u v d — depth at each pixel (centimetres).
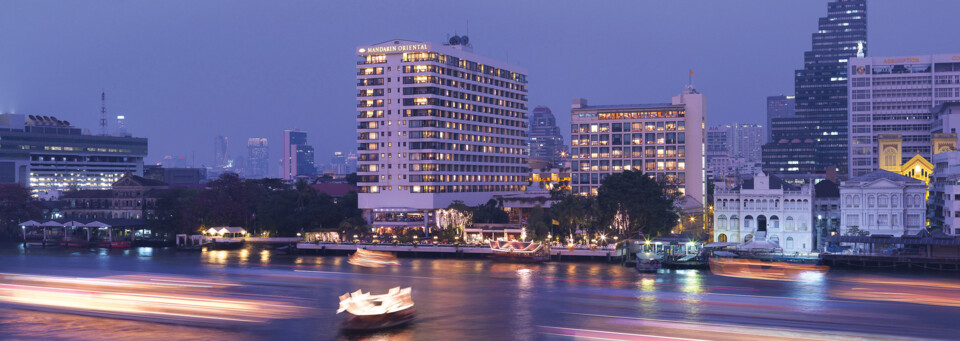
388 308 9969
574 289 13012
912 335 9188
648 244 18300
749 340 8881
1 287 13325
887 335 9156
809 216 19200
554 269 16275
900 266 15850
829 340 8850
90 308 11019
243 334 9419
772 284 13512
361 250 18600
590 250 17900
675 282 13838
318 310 11012
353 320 9744
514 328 9844
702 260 16375
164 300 11800
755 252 17200
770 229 19488
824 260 16400
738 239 19712
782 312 10631
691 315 10431
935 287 13025
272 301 11800
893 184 18525
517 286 13462
